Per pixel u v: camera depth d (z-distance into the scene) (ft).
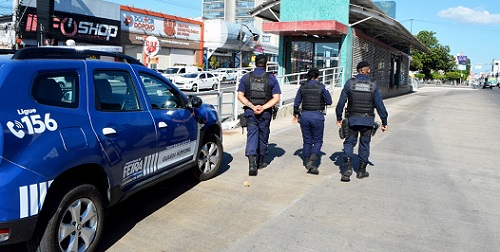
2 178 9.78
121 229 15.01
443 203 18.47
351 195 19.16
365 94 20.85
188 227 15.24
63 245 11.62
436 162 26.58
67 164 11.25
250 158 22.06
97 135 12.52
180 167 17.94
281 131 36.81
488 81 220.64
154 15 127.34
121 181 13.73
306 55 69.21
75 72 12.70
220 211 16.85
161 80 17.40
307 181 21.29
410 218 16.51
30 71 11.19
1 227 9.84
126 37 118.01
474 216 16.94
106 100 13.65
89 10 103.55
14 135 10.09
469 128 42.29
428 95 104.32
